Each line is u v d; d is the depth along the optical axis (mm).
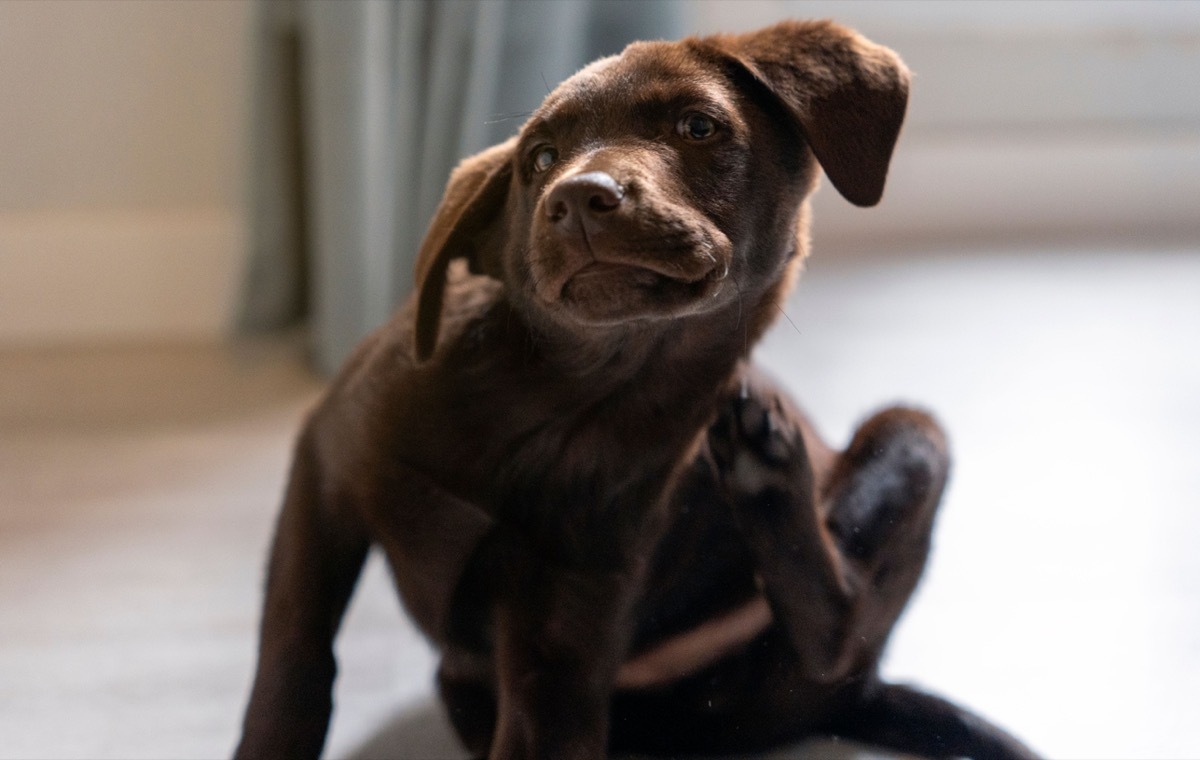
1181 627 955
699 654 859
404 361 774
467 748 832
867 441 898
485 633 800
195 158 1668
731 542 853
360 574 813
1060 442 1248
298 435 837
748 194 746
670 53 763
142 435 1284
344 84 1379
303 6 1514
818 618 826
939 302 1808
